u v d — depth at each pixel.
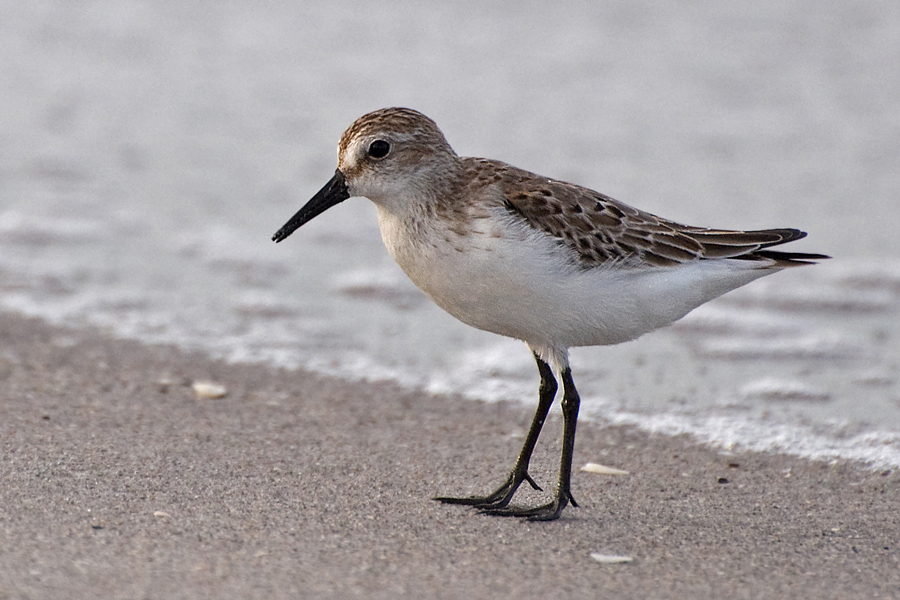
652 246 8.40
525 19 28.28
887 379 11.92
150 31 27.25
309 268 15.18
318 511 8.05
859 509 8.67
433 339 13.05
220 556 7.08
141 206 17.05
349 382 11.63
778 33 26.67
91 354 11.91
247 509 8.00
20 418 9.77
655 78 23.88
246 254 15.41
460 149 19.17
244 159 19.30
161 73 24.19
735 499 8.84
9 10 28.62
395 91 22.77
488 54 25.45
